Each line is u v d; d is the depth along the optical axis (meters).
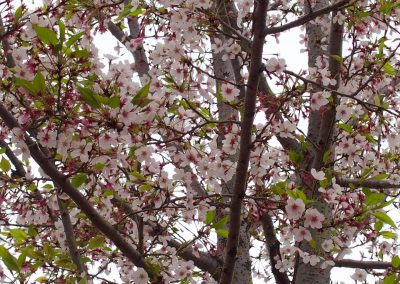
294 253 4.29
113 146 3.25
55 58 3.17
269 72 3.43
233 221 3.68
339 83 4.37
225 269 3.79
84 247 4.54
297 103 4.00
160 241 4.30
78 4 4.00
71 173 3.34
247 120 3.46
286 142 4.86
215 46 4.24
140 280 3.79
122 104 3.03
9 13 3.80
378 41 4.48
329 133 4.33
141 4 3.84
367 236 4.33
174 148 3.93
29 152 3.25
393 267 4.55
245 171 3.55
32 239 4.50
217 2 4.19
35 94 3.00
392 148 4.89
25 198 4.23
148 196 3.98
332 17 4.37
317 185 4.23
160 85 3.72
